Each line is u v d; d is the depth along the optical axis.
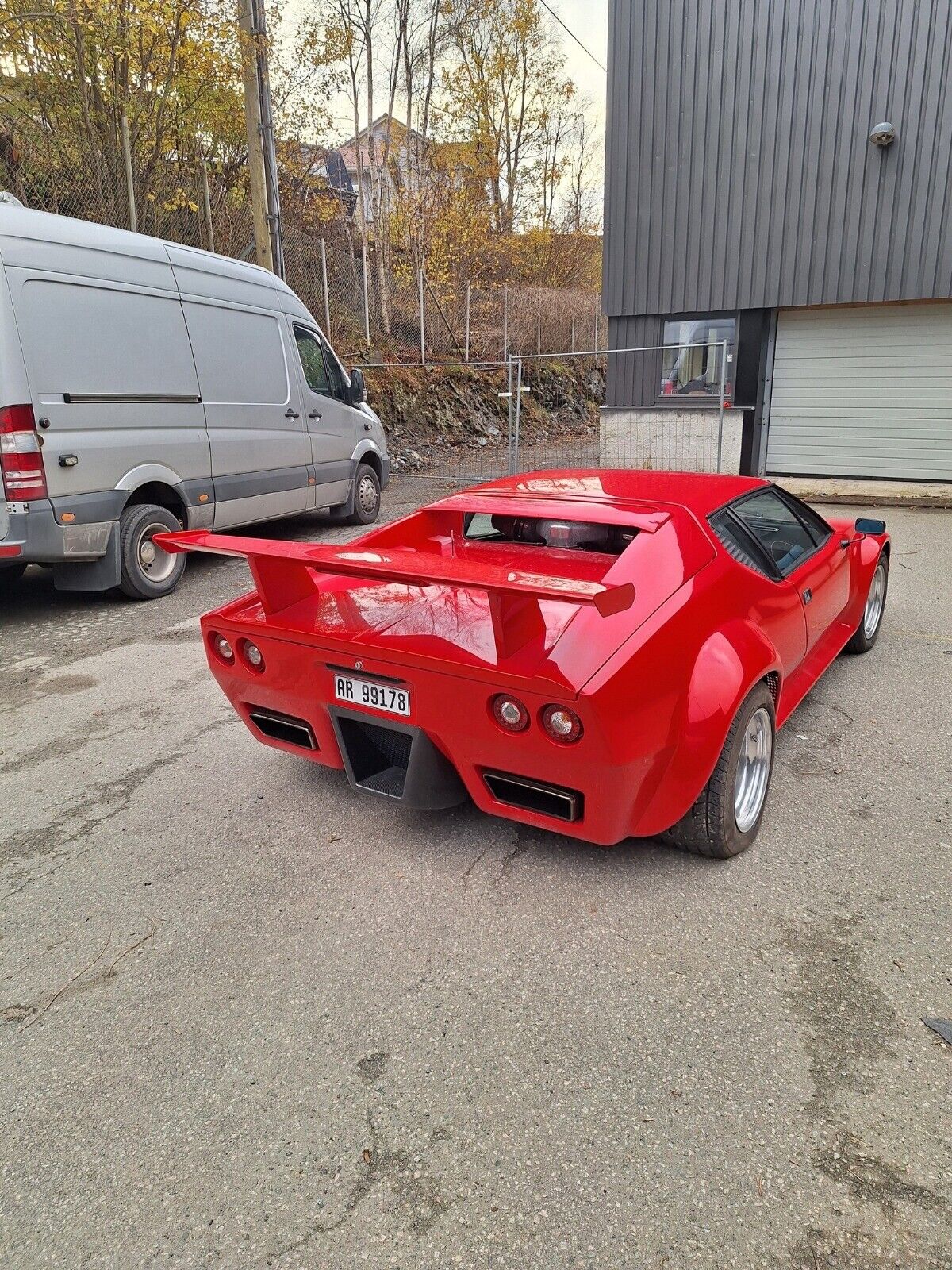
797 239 10.77
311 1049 2.04
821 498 11.22
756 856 2.82
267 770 3.60
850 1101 1.83
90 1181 1.71
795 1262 1.49
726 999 2.15
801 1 10.09
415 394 17.52
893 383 11.04
